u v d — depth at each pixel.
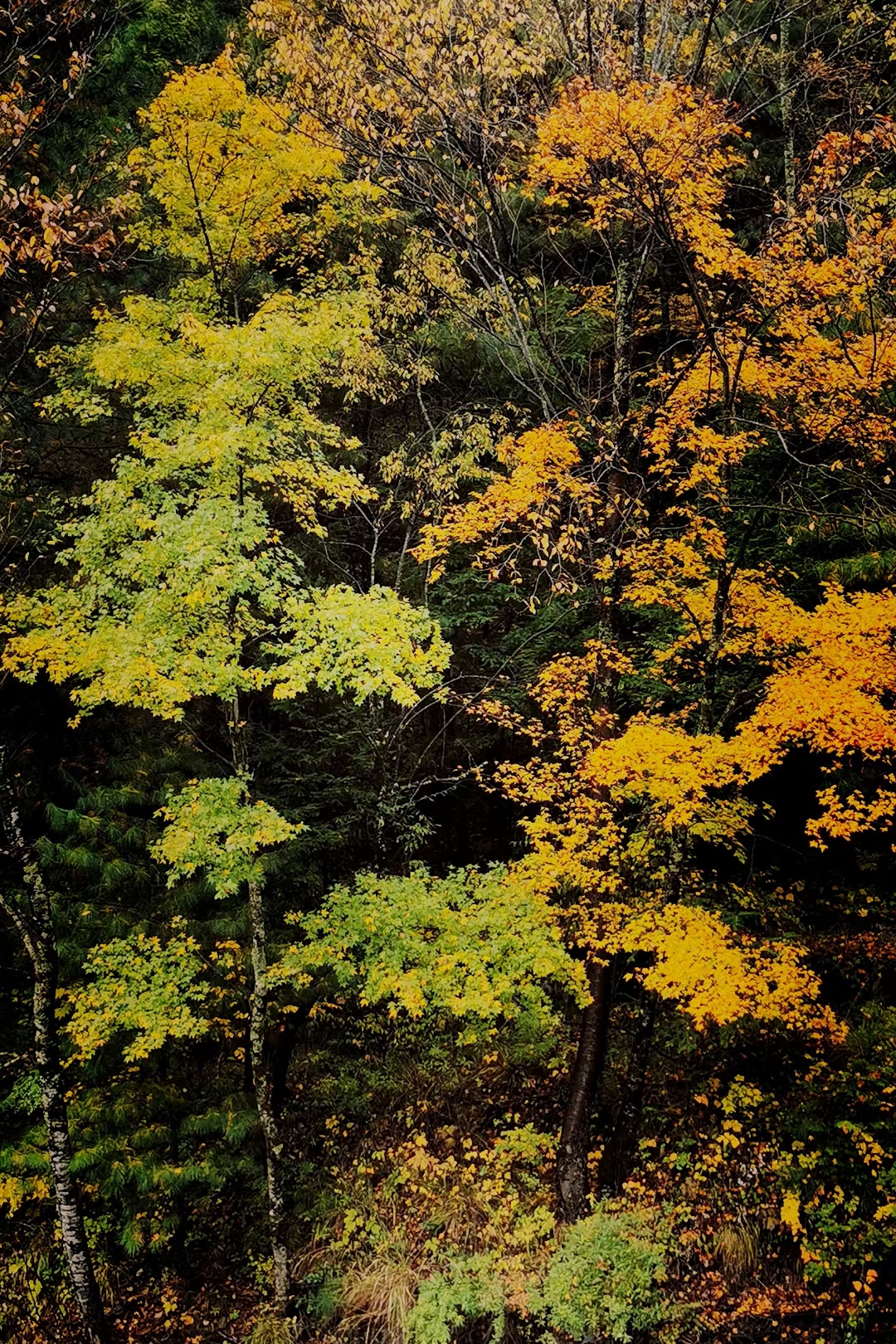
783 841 12.34
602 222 9.01
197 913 10.34
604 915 8.73
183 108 8.06
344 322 7.95
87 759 11.15
